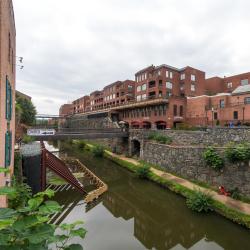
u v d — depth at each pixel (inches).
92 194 745.0
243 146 706.8
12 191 104.0
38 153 652.7
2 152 328.5
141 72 2076.8
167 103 1578.5
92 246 505.4
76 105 4099.4
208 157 772.0
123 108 2014.0
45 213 106.5
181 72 2018.9
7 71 383.9
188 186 792.9
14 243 94.7
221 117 1376.7
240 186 672.4
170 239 564.7
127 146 1502.2
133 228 607.8
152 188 895.1
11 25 461.1
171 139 1173.7
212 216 600.1
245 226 518.9
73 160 1306.6
